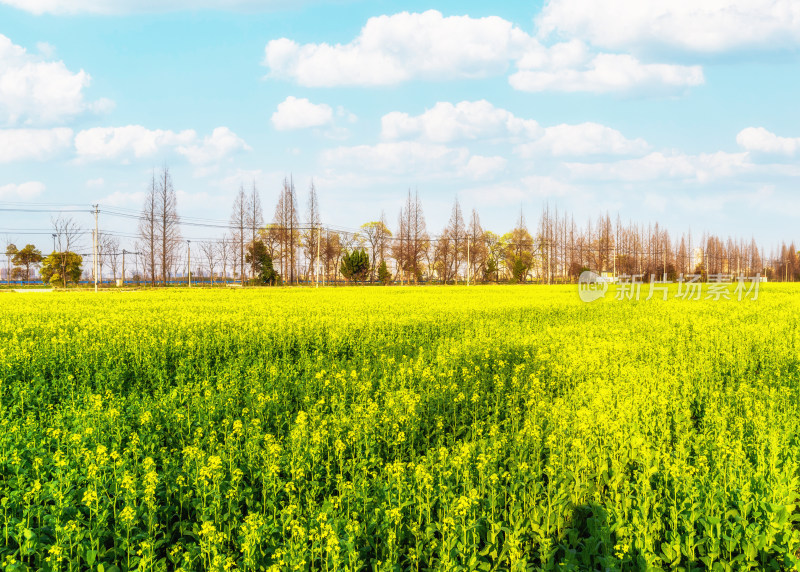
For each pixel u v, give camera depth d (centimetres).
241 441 812
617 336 1705
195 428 855
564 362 1269
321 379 1120
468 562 499
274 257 8912
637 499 576
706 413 901
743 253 13700
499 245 11000
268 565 512
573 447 696
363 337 1630
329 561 491
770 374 1215
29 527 552
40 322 1916
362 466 694
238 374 1181
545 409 916
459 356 1340
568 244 11169
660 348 1448
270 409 959
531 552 552
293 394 1076
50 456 709
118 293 4681
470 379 1120
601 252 11200
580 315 2480
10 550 530
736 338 1611
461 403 1007
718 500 570
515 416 911
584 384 1068
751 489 609
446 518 517
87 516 586
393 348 1507
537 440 747
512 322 2080
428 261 10350
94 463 664
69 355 1321
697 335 1733
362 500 600
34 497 583
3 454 701
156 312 2302
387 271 9694
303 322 1886
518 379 1110
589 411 817
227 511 612
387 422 834
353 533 511
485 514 571
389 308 2555
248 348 1473
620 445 717
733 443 688
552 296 4028
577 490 611
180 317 2055
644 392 956
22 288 6769
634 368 1202
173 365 1339
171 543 580
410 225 9156
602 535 536
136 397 1018
